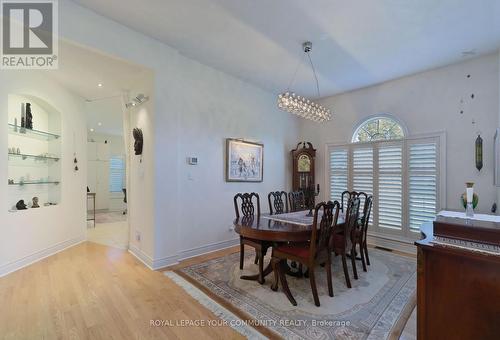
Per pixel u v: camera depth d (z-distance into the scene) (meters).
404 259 3.66
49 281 2.82
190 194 3.71
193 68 3.73
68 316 2.13
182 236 3.61
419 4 2.42
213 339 1.86
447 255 1.46
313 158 5.12
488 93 3.43
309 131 5.50
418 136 4.02
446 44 3.17
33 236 3.44
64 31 2.43
